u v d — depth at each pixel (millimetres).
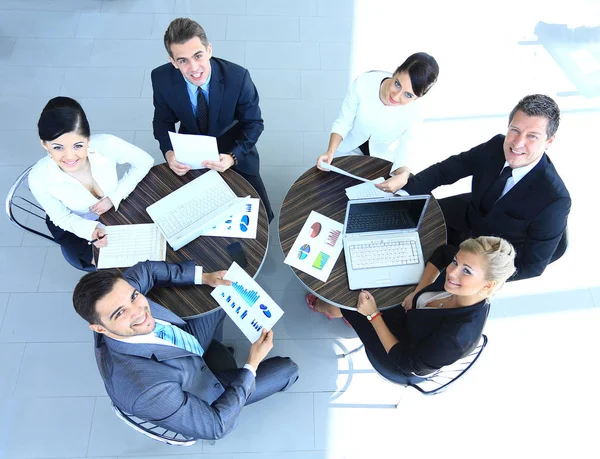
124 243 1908
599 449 2242
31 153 2967
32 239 2684
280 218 2041
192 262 1817
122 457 2156
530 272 2010
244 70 2172
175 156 2055
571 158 3107
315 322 2520
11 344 2391
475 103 3328
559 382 2402
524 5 3838
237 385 1689
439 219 2059
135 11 3621
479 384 2391
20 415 2227
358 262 1900
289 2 3746
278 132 3162
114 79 3293
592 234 2826
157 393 1477
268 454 2191
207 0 3709
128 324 1441
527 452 2234
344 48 3541
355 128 2461
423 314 1710
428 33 3648
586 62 3543
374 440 2242
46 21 3533
